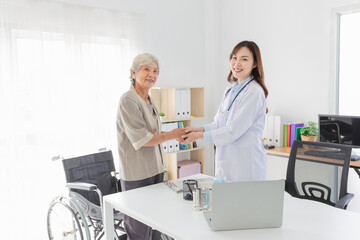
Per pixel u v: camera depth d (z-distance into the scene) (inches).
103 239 114.9
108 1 136.1
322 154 86.0
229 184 54.5
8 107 113.0
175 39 161.9
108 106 137.3
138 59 83.0
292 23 147.9
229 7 172.1
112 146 139.2
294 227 57.0
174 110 148.6
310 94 144.3
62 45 124.4
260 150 87.2
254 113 83.8
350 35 134.0
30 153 118.1
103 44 135.3
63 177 125.9
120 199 72.3
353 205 136.4
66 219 118.3
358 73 133.2
